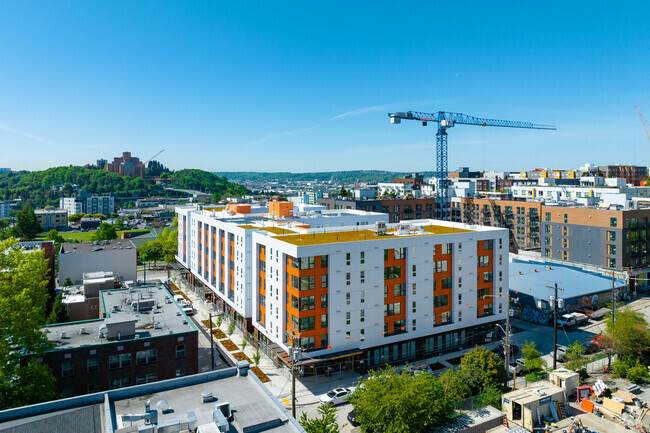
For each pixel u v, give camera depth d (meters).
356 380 60.47
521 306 87.44
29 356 46.28
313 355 59.03
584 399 51.69
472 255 71.50
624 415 48.31
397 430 39.09
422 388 42.47
